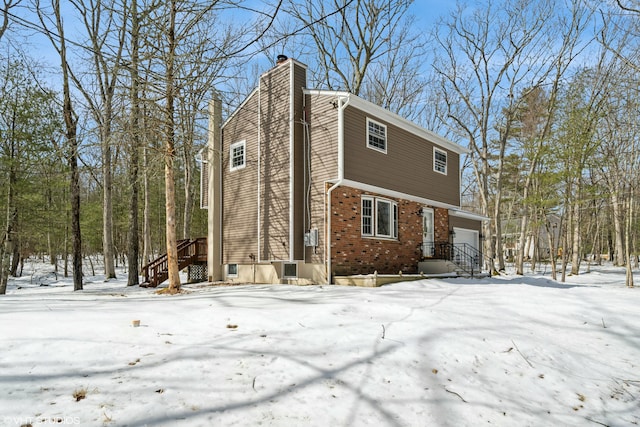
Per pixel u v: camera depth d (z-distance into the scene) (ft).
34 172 56.34
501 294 29.66
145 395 10.41
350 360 13.89
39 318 17.48
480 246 69.46
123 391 10.56
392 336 16.69
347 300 24.91
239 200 50.21
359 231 45.19
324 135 43.39
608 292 32.63
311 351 14.47
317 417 10.14
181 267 52.39
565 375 14.88
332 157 42.29
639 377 15.51
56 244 86.89
